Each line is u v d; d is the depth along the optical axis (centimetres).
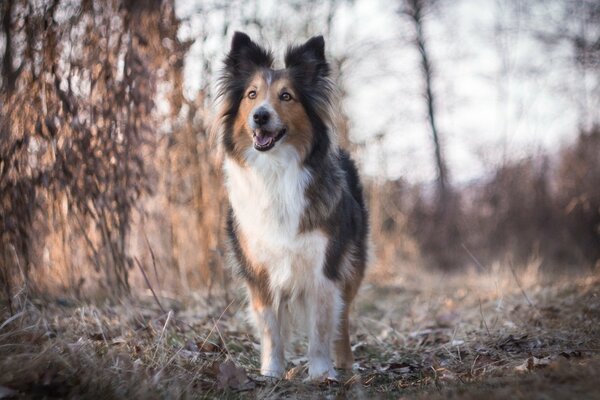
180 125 726
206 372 422
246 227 463
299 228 448
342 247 466
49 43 505
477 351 487
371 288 937
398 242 1269
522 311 659
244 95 486
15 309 461
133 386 358
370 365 501
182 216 752
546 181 1498
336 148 504
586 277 851
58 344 385
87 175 534
